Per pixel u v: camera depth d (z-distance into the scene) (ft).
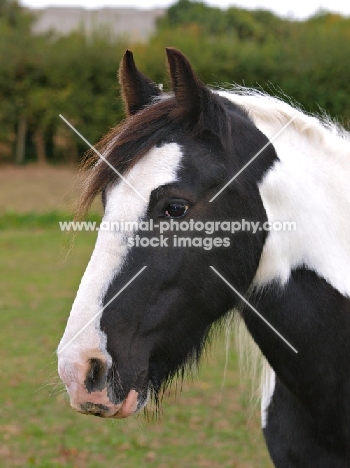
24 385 22.18
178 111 7.48
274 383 9.20
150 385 7.70
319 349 8.00
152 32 87.40
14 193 61.46
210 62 75.56
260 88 9.85
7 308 31.12
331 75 72.33
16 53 75.82
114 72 75.82
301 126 8.41
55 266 39.78
